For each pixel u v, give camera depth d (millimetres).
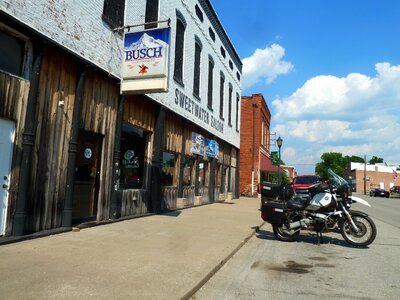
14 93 6656
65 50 7684
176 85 14117
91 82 8883
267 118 36125
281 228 9180
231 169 24547
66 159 8062
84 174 8930
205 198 18812
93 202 9328
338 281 5609
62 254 5977
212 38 19422
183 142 15086
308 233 10500
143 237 7992
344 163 113500
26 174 6832
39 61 7066
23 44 6930
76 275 4922
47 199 7547
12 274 4773
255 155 30109
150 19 11719
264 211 9133
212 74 19312
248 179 29953
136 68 9203
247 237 8992
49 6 7273
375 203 29688
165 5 12867
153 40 9148
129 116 10844
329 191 8664
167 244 7418
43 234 7234
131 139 11203
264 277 5777
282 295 4883
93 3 8727
